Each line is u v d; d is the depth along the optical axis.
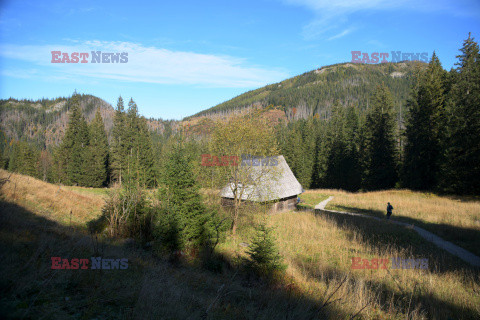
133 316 4.51
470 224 20.34
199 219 12.64
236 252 13.40
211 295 7.09
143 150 61.56
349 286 8.51
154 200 13.48
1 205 11.20
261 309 6.28
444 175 37.06
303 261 13.59
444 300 8.88
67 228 11.43
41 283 4.91
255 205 20.42
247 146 20.25
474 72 36.41
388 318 6.75
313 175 74.12
